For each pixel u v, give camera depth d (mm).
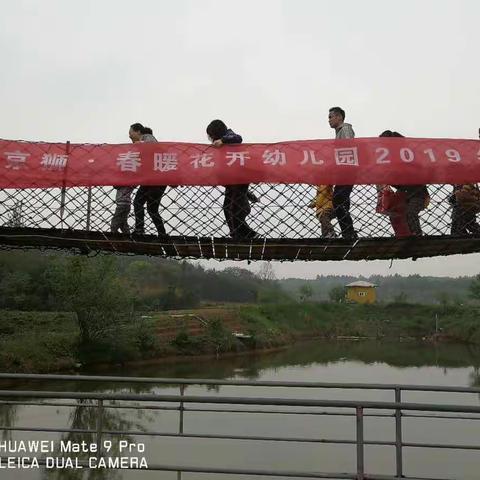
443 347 44469
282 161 4973
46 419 14773
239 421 14641
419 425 15141
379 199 5184
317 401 4383
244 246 5004
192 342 34656
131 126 6324
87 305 27469
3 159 4961
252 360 34375
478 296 60344
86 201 4977
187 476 10172
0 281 32188
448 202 5062
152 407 6188
